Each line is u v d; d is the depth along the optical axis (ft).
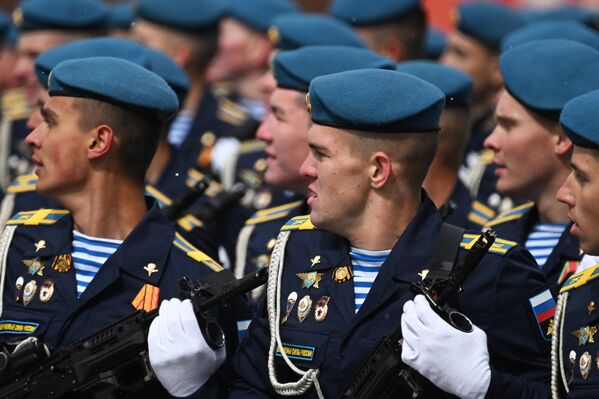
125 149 64.90
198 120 99.45
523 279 61.31
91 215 65.10
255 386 63.26
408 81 61.67
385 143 61.00
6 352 62.69
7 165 100.07
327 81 61.52
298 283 62.95
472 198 81.20
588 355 59.77
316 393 61.16
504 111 72.69
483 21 106.22
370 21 100.53
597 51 72.95
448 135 77.87
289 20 86.94
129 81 64.69
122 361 61.67
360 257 62.18
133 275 64.13
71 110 64.54
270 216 78.59
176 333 60.80
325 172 61.41
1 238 67.10
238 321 65.62
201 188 76.28
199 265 64.64
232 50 119.96
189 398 61.82
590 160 59.72
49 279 64.80
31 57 102.68
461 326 58.54
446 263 60.08
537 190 72.84
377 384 58.85
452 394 59.16
